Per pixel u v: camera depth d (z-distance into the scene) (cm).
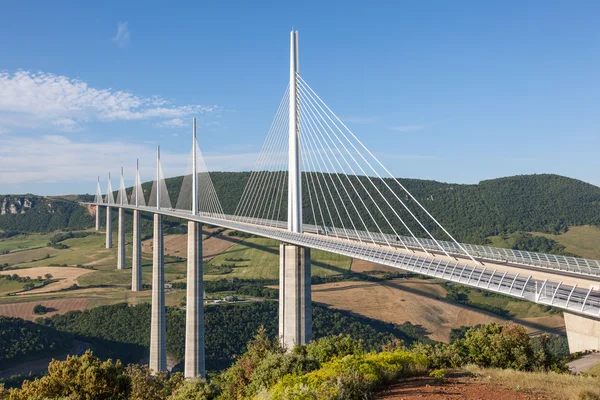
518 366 2511
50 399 2498
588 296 2430
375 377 1833
